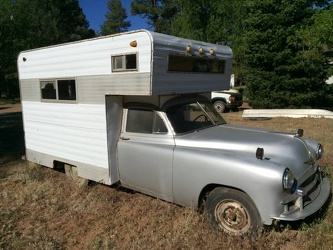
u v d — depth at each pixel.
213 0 25.02
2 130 11.90
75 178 5.75
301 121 12.09
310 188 3.88
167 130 4.40
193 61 4.77
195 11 25.12
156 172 4.38
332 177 5.10
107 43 4.47
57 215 4.70
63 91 5.48
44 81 5.86
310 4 16.36
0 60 17.66
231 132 4.58
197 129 4.69
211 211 3.88
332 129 9.94
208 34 24.92
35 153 6.52
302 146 4.23
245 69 16.23
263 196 3.40
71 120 5.41
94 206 4.85
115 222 4.35
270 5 14.69
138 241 3.81
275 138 4.30
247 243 3.46
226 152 3.92
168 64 4.23
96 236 4.04
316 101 15.24
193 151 4.04
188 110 4.79
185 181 4.07
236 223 3.70
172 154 4.16
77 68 5.06
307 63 14.08
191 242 3.68
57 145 5.86
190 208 4.17
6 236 4.13
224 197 3.73
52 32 36.94
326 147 7.28
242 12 22.72
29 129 6.56
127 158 4.75
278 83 15.09
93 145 5.07
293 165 3.73
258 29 15.20
